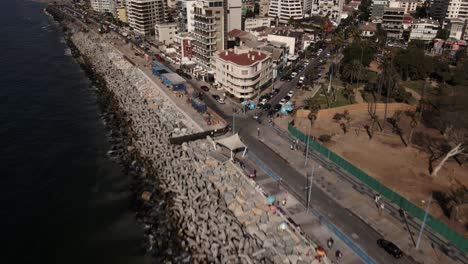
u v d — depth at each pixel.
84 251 72.25
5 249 72.75
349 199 77.38
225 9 162.50
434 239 66.06
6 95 151.12
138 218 80.12
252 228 69.75
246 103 128.88
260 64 136.25
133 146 107.81
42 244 74.19
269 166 90.25
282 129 111.88
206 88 146.62
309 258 61.69
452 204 73.44
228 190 81.44
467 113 101.44
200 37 167.12
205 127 110.88
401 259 61.53
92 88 162.50
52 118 130.38
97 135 117.75
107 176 95.75
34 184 92.94
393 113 124.62
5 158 104.19
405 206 73.50
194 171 89.88
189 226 74.00
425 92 142.88
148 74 166.00
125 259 70.00
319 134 107.69
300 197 78.06
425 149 99.06
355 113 124.38
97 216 81.44
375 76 163.12
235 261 64.12
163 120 118.06
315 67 179.62
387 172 87.25
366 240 65.75
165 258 68.88
